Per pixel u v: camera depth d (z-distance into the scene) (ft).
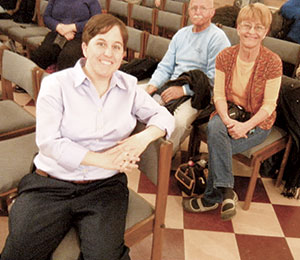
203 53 7.86
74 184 4.41
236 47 6.57
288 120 6.91
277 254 6.21
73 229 4.25
